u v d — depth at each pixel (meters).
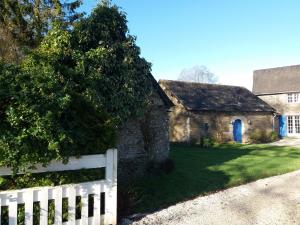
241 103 30.47
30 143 5.85
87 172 6.73
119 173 11.59
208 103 27.67
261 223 7.15
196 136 26.06
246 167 14.30
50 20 13.98
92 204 6.75
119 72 10.45
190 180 11.39
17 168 5.76
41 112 6.02
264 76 40.41
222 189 10.47
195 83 30.56
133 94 10.68
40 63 7.94
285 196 9.56
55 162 6.26
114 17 10.93
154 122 13.48
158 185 10.48
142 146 12.62
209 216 7.62
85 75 8.94
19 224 5.91
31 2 14.12
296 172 13.62
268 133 31.55
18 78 6.33
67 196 6.29
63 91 6.67
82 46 10.24
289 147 24.17
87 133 6.72
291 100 36.66
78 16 14.41
